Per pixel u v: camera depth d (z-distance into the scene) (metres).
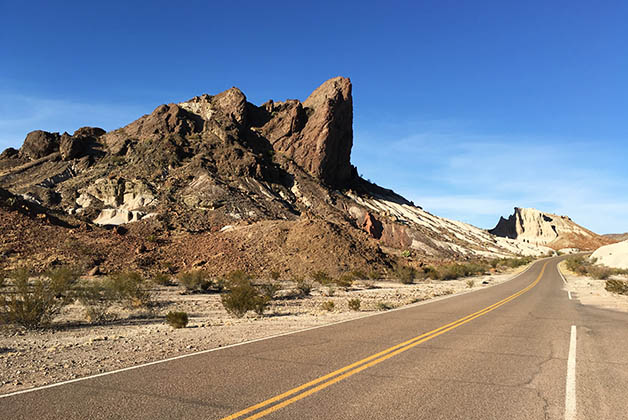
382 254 58.66
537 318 13.21
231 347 8.33
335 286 34.97
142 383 5.67
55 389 5.46
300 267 45.91
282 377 5.93
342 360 7.04
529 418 4.36
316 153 127.19
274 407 4.64
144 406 4.71
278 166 119.00
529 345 8.51
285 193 105.19
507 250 138.00
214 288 31.12
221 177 94.56
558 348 8.20
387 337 9.44
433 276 48.94
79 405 4.77
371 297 25.00
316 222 56.00
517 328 10.95
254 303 15.98
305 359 7.13
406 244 104.38
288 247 51.00
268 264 46.62
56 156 99.38
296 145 129.75
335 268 45.97
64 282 16.12
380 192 159.12
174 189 83.56
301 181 116.25
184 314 12.95
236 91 136.25
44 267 34.84
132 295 20.02
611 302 19.48
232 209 78.75
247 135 127.06
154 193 79.44
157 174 88.19
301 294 27.62
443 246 108.69
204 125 121.81
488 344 8.58
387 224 111.38
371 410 4.56
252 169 103.06
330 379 5.82
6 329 12.41
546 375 6.10
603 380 5.85
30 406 4.75
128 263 41.66
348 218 106.31
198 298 24.42
